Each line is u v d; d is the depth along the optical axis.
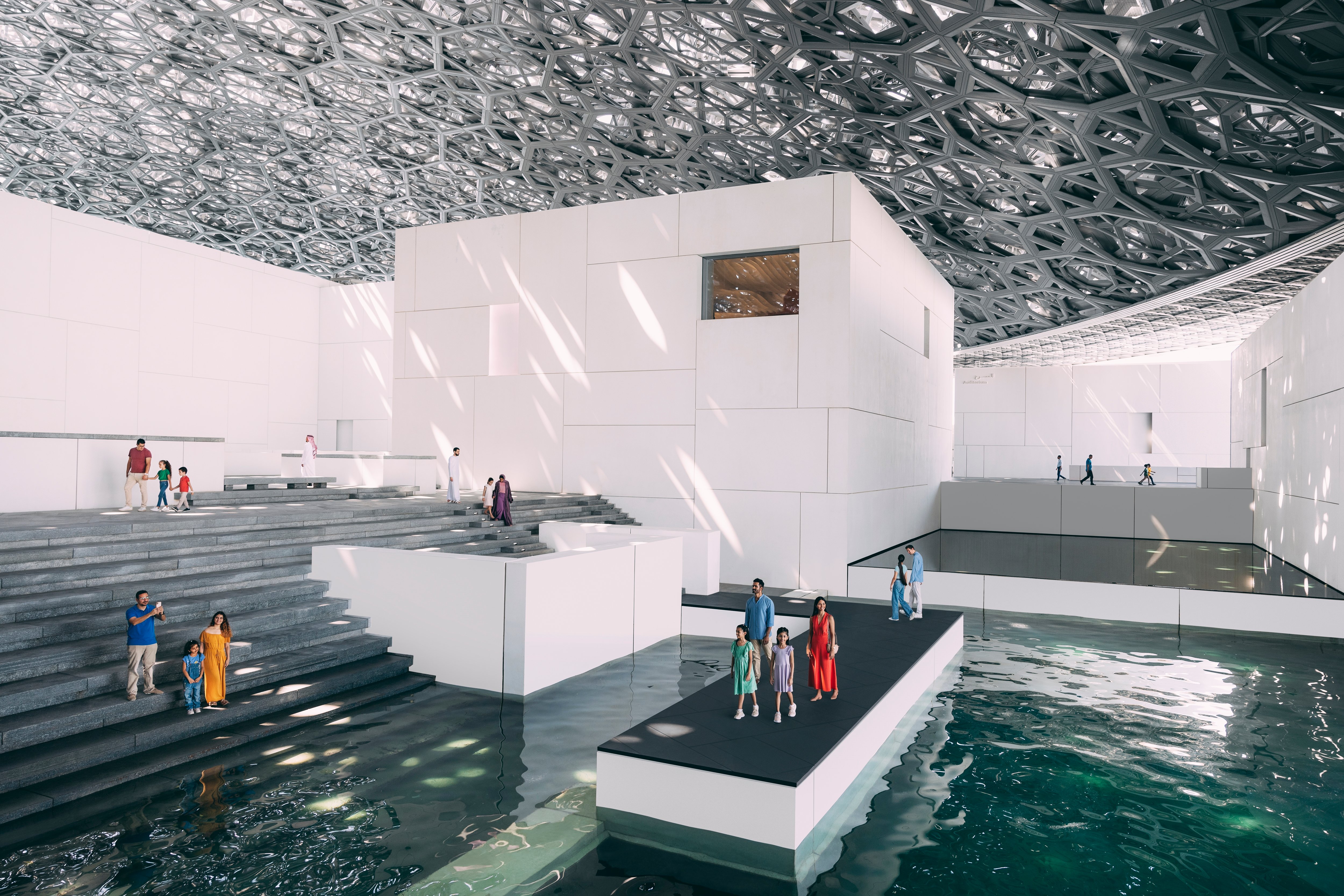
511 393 22.44
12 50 32.56
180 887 6.02
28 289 26.98
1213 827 7.66
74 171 43.69
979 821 7.77
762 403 19.38
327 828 7.10
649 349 20.70
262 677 10.47
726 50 26.41
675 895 6.23
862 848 7.18
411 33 29.59
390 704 10.95
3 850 6.55
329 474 22.38
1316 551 18.36
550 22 27.86
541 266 22.14
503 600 11.48
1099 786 8.66
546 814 7.55
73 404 28.19
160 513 14.91
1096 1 17.14
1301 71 16.95
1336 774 9.05
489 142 37.91
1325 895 6.38
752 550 19.38
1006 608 18.27
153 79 34.41
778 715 8.79
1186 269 30.28
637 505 20.72
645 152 37.12
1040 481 46.59
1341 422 16.62
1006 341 48.38
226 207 47.22
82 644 9.63
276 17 29.73
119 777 7.91
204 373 32.66
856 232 18.94
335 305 37.34
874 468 20.91
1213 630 16.58
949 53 21.52
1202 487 28.36
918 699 11.86
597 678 12.39
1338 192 21.09
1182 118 20.58
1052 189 27.23
